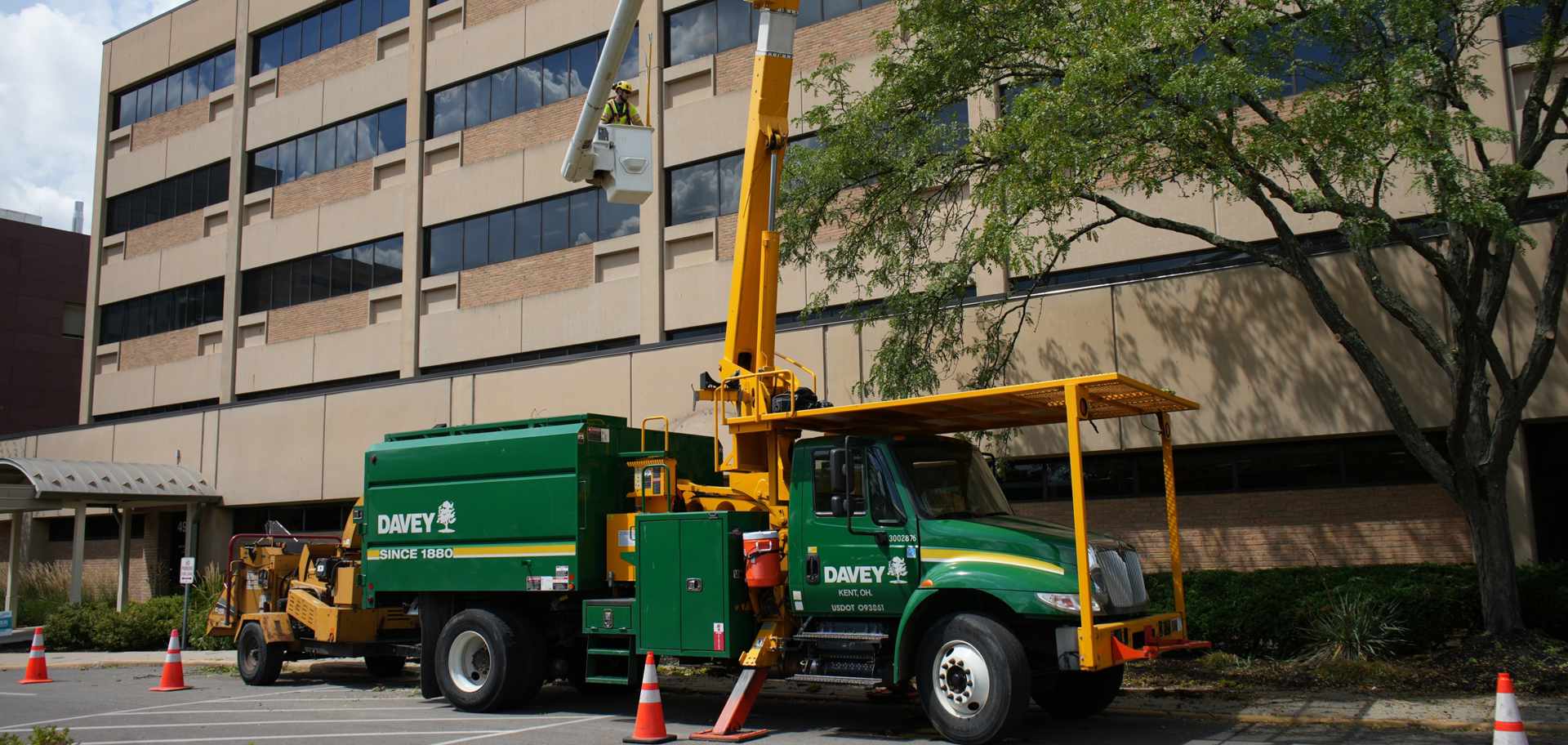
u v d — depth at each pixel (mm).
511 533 11289
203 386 29625
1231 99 10781
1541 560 13539
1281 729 9328
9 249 39875
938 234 17156
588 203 23219
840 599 9570
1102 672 10008
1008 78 13953
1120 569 9109
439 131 25969
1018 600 8609
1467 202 9844
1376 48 11469
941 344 15070
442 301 25141
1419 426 13664
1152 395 9422
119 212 33375
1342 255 14391
